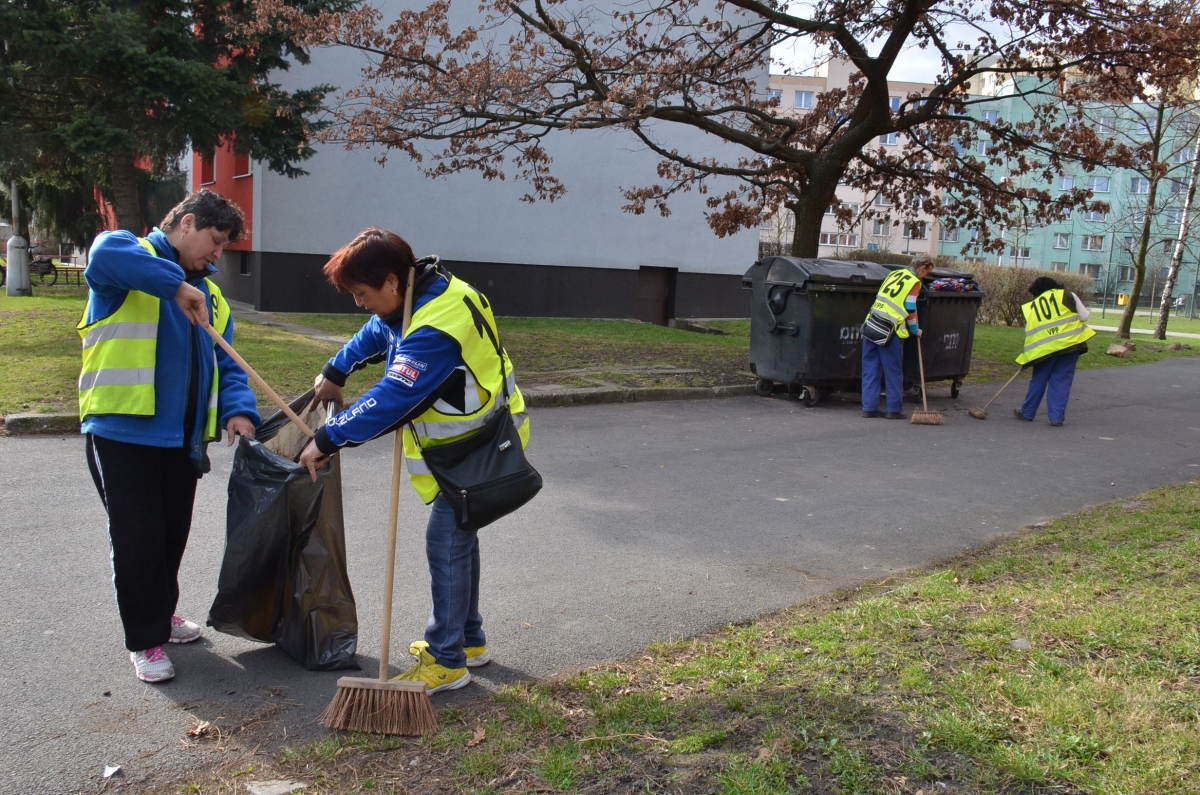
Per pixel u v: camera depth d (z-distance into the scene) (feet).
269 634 12.37
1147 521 18.86
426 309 10.22
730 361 44.75
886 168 49.93
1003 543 18.39
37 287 70.18
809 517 20.30
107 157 48.32
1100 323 122.11
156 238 11.23
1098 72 44.50
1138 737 9.26
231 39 47.73
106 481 11.16
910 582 15.74
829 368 35.65
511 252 66.74
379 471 22.68
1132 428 33.78
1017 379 47.47
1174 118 70.44
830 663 11.55
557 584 15.69
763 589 15.67
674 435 29.14
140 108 44.75
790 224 154.81
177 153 51.37
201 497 19.76
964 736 9.39
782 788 8.68
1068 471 25.86
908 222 52.75
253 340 41.68
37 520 17.58
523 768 9.47
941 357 39.17
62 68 43.75
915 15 41.29
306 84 57.52
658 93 40.27
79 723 10.53
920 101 52.19
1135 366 56.65
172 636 12.84
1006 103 129.59
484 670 12.27
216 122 46.68
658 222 72.69
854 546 18.25
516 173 65.82
